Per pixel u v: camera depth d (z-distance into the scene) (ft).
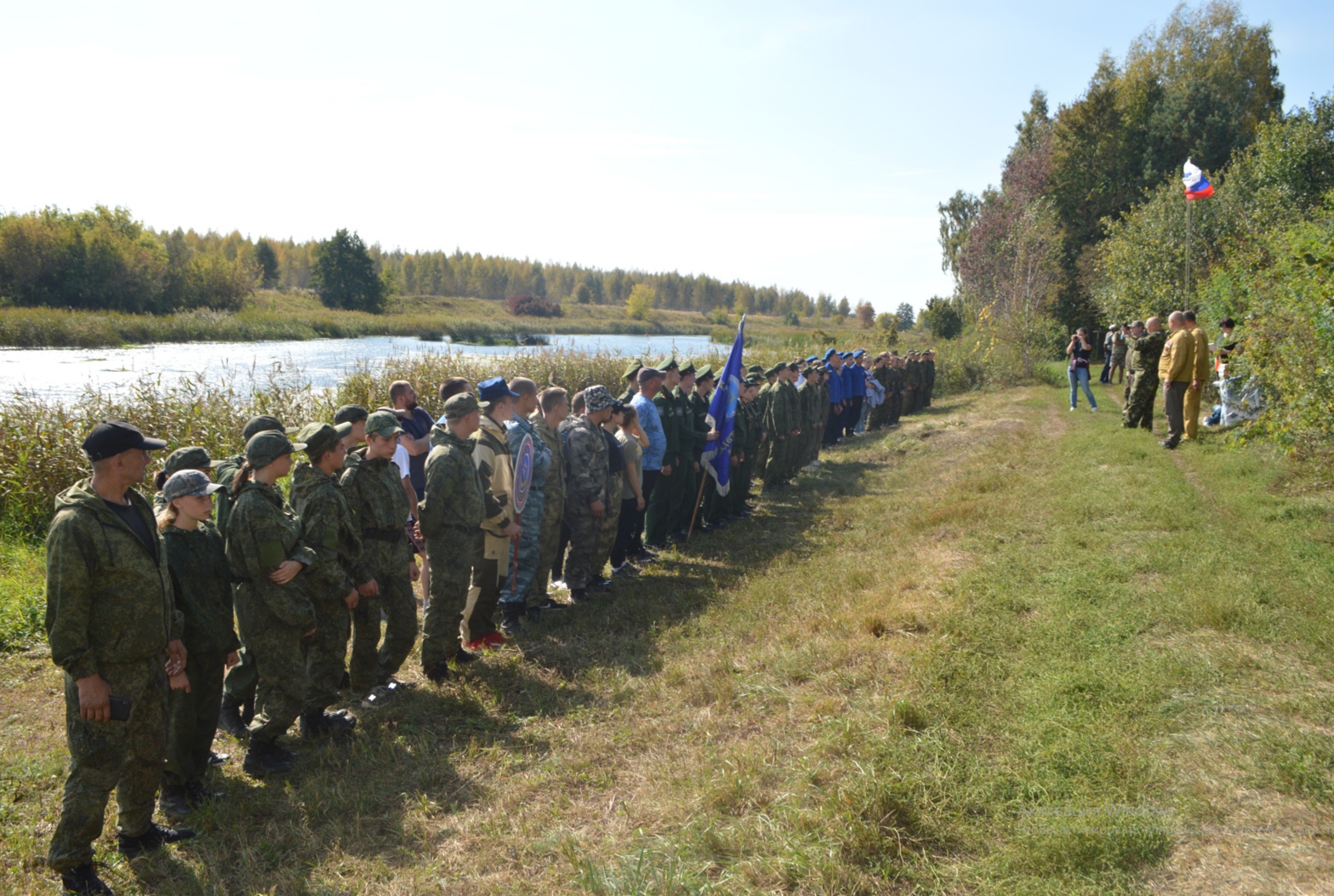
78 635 10.68
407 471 22.84
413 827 12.54
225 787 14.08
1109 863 9.80
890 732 13.46
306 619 14.16
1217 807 10.48
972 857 10.45
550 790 13.52
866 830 10.82
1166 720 12.69
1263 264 42.29
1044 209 106.83
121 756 11.15
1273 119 78.48
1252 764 11.21
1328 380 25.09
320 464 15.56
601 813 12.73
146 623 11.34
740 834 11.34
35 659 19.38
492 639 19.95
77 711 10.93
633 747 14.84
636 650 19.57
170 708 13.05
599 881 10.53
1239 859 9.53
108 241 176.35
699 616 21.45
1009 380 87.35
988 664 15.60
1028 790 11.45
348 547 16.15
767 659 17.70
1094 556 21.15
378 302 247.50
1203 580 17.92
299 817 13.01
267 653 14.14
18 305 164.66
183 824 12.94
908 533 27.20
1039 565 21.21
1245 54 135.54
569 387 56.65
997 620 17.66
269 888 11.22
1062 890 9.43
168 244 222.69
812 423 44.01
